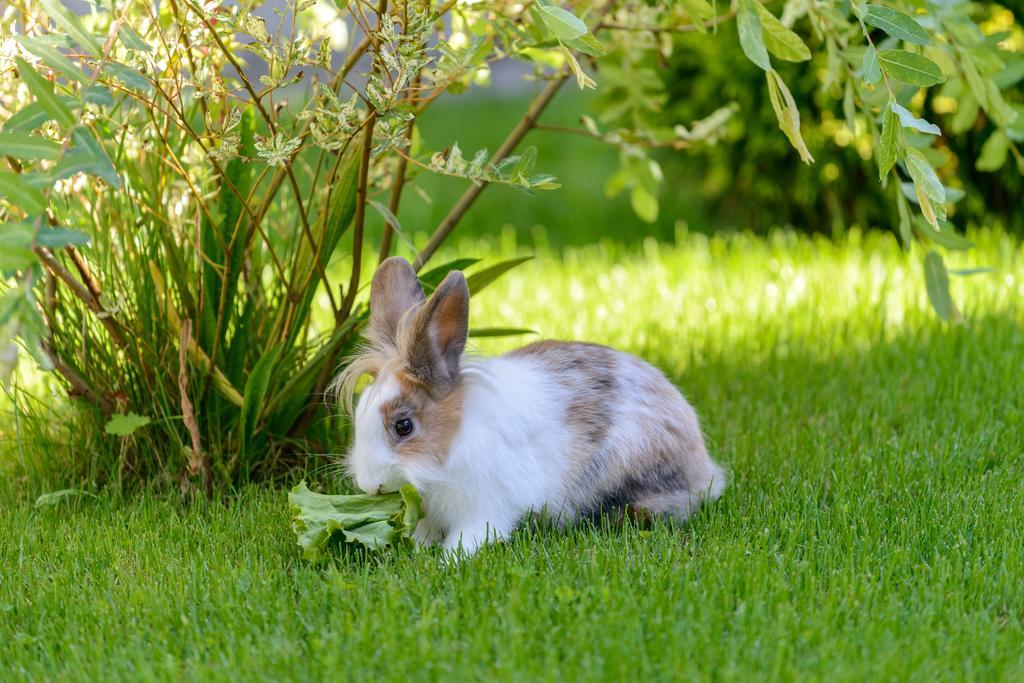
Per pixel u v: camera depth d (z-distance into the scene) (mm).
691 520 4301
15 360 3297
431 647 3133
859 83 4961
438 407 3932
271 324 5086
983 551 3869
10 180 3281
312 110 4602
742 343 6691
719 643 3168
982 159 5758
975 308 6875
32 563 4043
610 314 7316
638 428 4281
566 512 4238
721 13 8719
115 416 4570
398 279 4230
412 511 3965
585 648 3127
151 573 3875
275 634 3322
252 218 4555
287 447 5047
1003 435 5137
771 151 9109
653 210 6621
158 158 4711
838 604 3414
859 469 4816
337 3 4098
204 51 4586
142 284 4754
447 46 4172
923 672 2975
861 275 7832
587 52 3809
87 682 3094
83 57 3908
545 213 10742
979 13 8109
